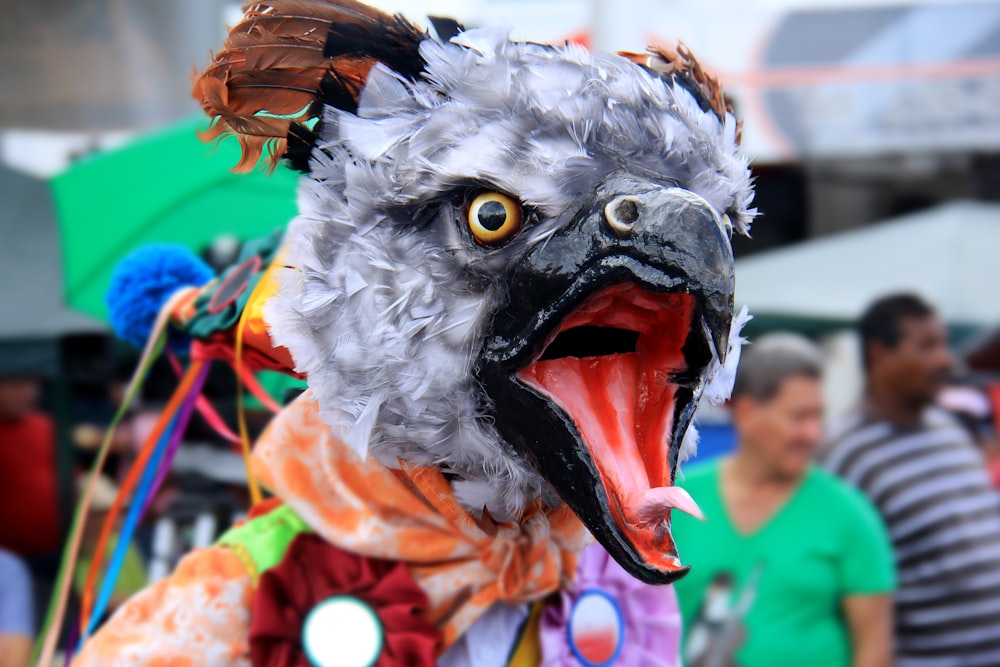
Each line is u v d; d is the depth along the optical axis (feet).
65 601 12.28
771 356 20.10
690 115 9.43
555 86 8.99
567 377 9.07
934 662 21.99
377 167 9.18
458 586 10.54
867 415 23.32
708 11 35.94
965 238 38.73
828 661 19.34
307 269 9.56
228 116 9.59
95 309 21.34
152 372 24.03
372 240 9.14
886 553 19.86
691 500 8.38
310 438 10.96
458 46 9.45
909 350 22.81
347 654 10.22
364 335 9.16
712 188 9.18
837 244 39.47
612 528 8.59
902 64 35.58
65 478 28.12
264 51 9.41
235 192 20.34
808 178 45.57
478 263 8.79
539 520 10.19
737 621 19.42
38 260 25.14
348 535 10.55
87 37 29.73
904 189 45.93
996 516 22.63
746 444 20.25
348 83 9.65
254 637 10.23
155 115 29.89
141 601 10.76
